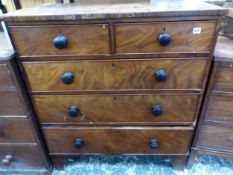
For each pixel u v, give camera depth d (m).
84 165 1.09
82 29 0.63
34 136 0.90
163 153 0.96
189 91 0.76
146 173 1.03
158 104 0.80
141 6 0.69
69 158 1.02
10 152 0.96
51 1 1.03
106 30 0.63
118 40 0.65
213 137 0.89
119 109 0.83
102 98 0.80
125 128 0.88
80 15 0.60
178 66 0.70
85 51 0.68
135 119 0.85
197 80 0.73
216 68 0.71
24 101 0.79
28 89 0.79
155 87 0.75
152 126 0.87
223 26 0.88
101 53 0.68
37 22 0.62
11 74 0.72
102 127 0.89
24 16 0.61
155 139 0.90
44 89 0.78
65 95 0.80
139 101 0.80
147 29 0.62
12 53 0.69
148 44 0.65
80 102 0.81
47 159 1.00
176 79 0.73
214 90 0.76
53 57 0.70
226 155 0.93
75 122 0.88
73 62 0.71
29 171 1.03
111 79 0.74
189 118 0.84
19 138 0.91
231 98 0.77
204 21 0.60
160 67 0.70
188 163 1.00
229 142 0.89
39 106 0.84
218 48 0.74
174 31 0.62
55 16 0.60
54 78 0.75
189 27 0.61
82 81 0.75
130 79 0.74
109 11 0.62
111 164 1.09
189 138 0.89
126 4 0.78
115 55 0.68
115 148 0.96
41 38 0.66
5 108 0.81
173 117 0.84
